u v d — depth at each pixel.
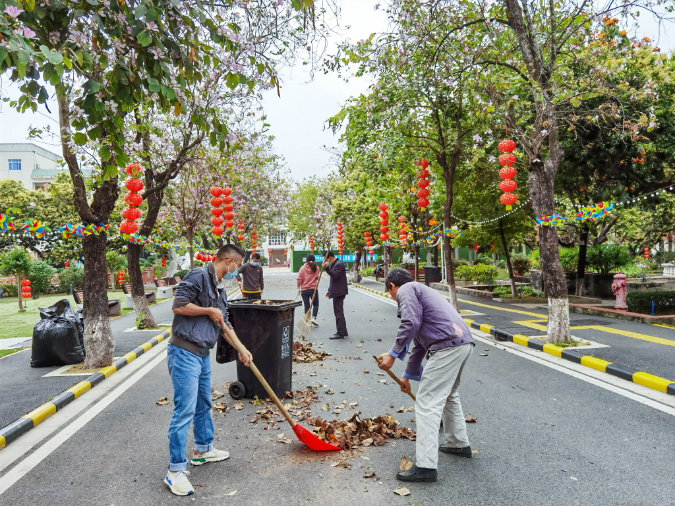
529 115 10.41
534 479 3.42
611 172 11.74
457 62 9.62
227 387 6.23
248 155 17.64
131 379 6.84
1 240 27.97
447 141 12.40
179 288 3.56
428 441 3.43
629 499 3.10
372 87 10.91
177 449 3.39
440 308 3.67
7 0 2.96
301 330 6.57
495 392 5.64
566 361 7.23
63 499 3.28
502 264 37.31
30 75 3.56
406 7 9.22
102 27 3.59
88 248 7.36
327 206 33.62
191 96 4.41
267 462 3.82
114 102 3.86
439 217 18.64
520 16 8.28
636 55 9.85
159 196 11.49
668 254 26.14
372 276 35.25
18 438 4.54
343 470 3.64
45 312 7.76
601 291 16.14
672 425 4.44
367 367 7.12
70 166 6.95
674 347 7.60
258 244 35.34
